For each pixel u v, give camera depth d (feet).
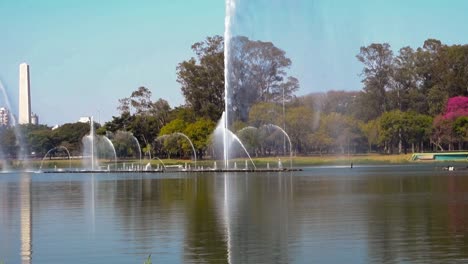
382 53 449.89
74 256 76.74
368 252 76.23
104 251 79.25
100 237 88.89
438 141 399.03
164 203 132.36
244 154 366.84
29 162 424.87
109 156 432.66
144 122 461.37
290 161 347.56
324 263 71.61
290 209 117.08
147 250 79.46
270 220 102.68
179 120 413.59
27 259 75.72
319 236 86.99
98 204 132.87
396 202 126.21
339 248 78.84
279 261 72.95
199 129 386.11
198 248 80.28
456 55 453.99
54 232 94.17
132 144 441.27
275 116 375.66
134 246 82.02
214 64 468.75
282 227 95.25
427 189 156.76
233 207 122.11
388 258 73.00
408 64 463.83
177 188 177.47
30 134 465.88
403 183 180.65
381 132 384.47
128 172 302.45
